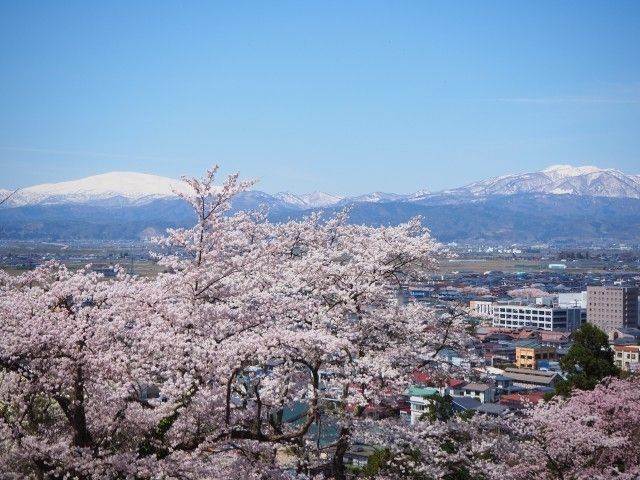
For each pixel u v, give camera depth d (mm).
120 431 16375
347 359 20094
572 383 38344
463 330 24578
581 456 26969
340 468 20250
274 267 23156
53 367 14867
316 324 20031
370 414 23047
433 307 25562
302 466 19828
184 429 16125
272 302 18109
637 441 27516
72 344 14969
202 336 16406
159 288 16906
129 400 15828
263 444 16781
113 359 15086
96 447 15023
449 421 22359
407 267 24922
